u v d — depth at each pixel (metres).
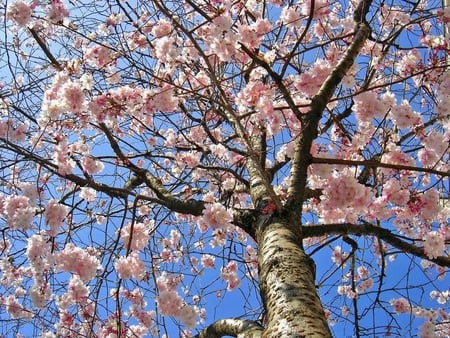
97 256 3.96
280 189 4.14
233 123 4.15
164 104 3.48
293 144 3.50
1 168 3.43
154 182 4.00
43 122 3.53
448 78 3.23
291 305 2.12
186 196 4.65
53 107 3.31
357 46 3.44
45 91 3.64
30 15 3.28
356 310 4.38
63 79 3.49
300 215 3.03
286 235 2.74
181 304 3.37
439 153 3.41
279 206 2.97
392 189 3.34
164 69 3.69
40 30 4.04
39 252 3.30
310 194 3.79
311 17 3.09
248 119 4.16
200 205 3.56
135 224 3.79
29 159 3.36
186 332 3.89
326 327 2.01
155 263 4.49
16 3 3.26
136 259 3.41
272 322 2.09
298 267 2.41
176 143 5.12
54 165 3.39
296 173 3.16
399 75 3.67
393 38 3.61
